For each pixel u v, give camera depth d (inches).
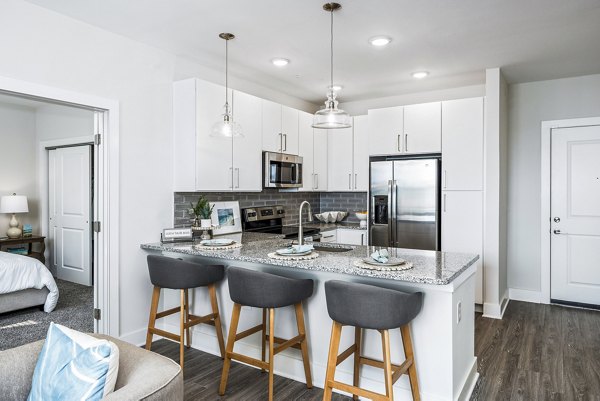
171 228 138.8
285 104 197.0
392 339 93.2
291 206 207.0
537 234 181.5
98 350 53.2
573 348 128.2
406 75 166.1
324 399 84.9
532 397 98.1
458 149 167.2
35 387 54.8
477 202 163.3
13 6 98.7
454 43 130.0
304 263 95.3
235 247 120.7
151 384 51.6
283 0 100.3
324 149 206.4
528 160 182.4
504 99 172.6
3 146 214.8
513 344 131.7
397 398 93.0
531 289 183.5
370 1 100.7
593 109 168.7
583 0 100.3
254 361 95.0
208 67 154.1
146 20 112.3
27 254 209.0
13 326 150.4
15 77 99.3
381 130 185.0
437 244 171.9
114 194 122.9
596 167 169.3
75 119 208.8
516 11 106.6
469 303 102.8
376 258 92.7
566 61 149.3
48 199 228.2
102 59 118.4
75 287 206.2
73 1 101.0
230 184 146.0
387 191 182.5
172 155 140.6
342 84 179.8
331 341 84.5
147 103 131.8
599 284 170.1
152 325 117.3
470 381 101.3
